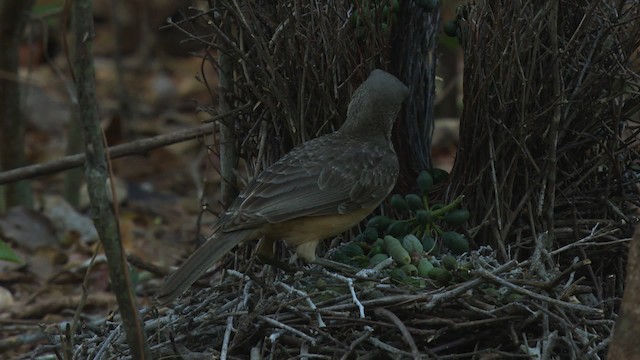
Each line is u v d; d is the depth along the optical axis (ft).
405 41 35.73
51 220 52.85
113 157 39.27
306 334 29.37
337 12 33.47
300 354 28.84
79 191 55.67
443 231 34.06
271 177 31.01
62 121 71.67
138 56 86.02
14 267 48.24
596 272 33.71
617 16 33.47
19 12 49.08
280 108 34.06
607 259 33.78
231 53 34.47
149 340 31.32
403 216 35.22
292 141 34.50
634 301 24.76
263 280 31.83
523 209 33.47
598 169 35.14
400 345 29.37
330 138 32.40
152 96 77.92
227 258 35.94
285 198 30.53
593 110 33.32
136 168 64.03
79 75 25.21
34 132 70.28
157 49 86.33
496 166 33.50
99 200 25.88
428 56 36.81
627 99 33.91
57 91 76.59
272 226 30.66
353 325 29.40
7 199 52.70
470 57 33.17
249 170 35.63
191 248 51.19
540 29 32.32
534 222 33.47
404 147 36.09
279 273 33.50
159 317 32.91
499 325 29.43
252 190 30.96
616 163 33.81
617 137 33.53
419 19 35.88
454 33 34.50
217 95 39.32
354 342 28.32
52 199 54.19
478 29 32.83
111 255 26.22
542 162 33.45
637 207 35.65
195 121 72.74
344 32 33.14
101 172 25.82
